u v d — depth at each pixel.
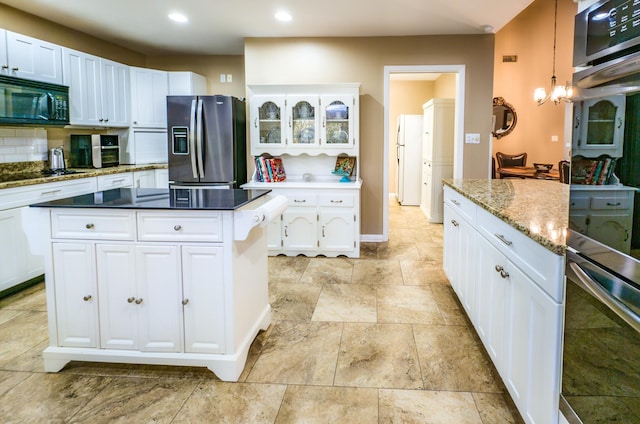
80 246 2.20
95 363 2.37
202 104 4.52
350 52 4.81
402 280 3.75
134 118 5.15
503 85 8.19
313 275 3.89
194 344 2.20
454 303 3.22
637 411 1.06
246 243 2.35
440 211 6.32
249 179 4.98
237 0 3.63
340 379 2.20
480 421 1.86
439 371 2.26
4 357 2.43
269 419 1.88
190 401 2.02
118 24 4.35
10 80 3.46
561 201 2.33
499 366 1.99
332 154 4.62
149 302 2.19
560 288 1.38
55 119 3.91
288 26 4.40
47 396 2.06
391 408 1.95
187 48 5.40
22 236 3.43
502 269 1.93
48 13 4.00
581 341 1.28
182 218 2.12
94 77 4.48
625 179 1.07
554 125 7.93
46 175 3.91
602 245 1.18
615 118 1.09
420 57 4.77
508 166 7.74
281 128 4.59
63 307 2.25
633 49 1.07
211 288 2.16
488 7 3.80
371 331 2.75
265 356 2.43
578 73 1.30
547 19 7.75
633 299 1.05
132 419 1.89
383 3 3.69
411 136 7.77
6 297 3.34
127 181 4.68
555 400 1.42
